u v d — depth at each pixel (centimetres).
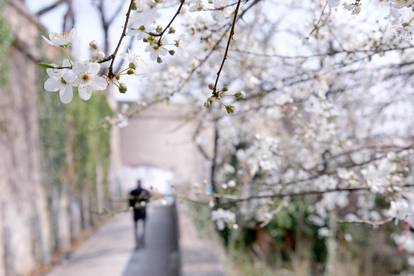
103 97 1568
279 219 832
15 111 782
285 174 350
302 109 320
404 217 204
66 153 1126
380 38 220
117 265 869
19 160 796
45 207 944
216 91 131
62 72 111
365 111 374
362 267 746
